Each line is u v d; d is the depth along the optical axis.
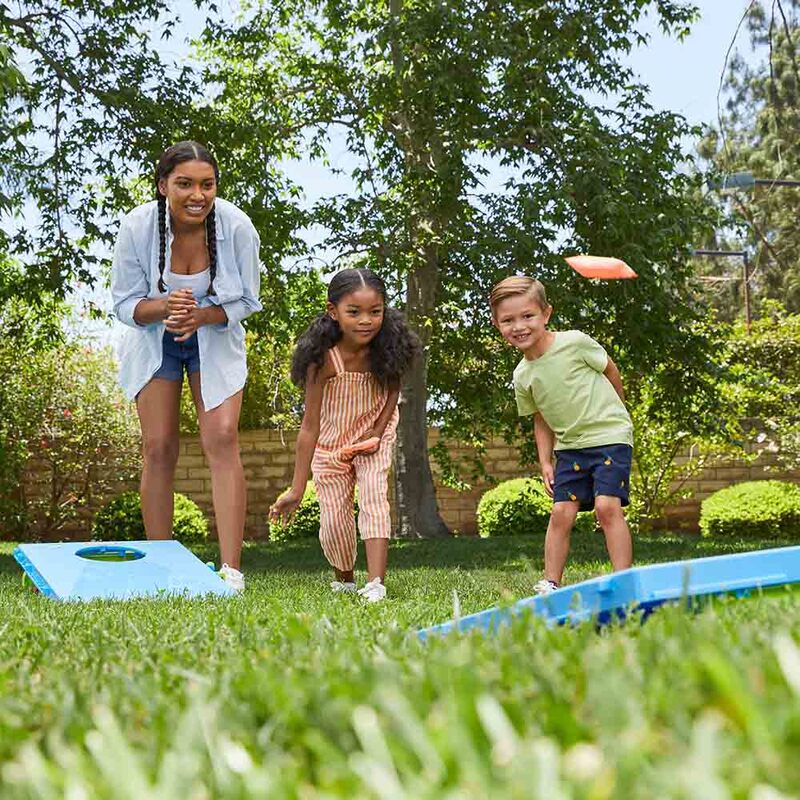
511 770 0.58
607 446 4.32
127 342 4.64
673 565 1.68
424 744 0.67
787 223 22.31
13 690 1.24
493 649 1.25
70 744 0.89
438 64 10.60
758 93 10.61
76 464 13.62
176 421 4.69
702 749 0.56
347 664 1.26
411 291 11.88
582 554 7.83
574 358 4.40
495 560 8.02
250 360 15.14
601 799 0.54
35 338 11.82
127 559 4.49
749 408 15.48
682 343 11.43
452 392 12.58
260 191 10.62
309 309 11.84
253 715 0.97
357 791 0.62
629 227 10.52
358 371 4.44
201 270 4.55
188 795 0.63
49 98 10.20
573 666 1.06
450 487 14.17
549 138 10.84
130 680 1.26
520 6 11.45
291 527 13.68
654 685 0.87
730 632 1.27
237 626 2.12
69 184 10.34
